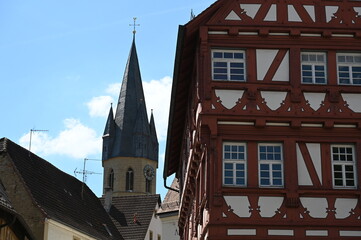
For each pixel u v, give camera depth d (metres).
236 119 23.61
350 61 24.69
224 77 24.33
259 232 22.78
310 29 24.52
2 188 31.09
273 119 23.69
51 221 41.16
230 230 22.75
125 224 70.25
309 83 24.22
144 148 129.00
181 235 47.22
